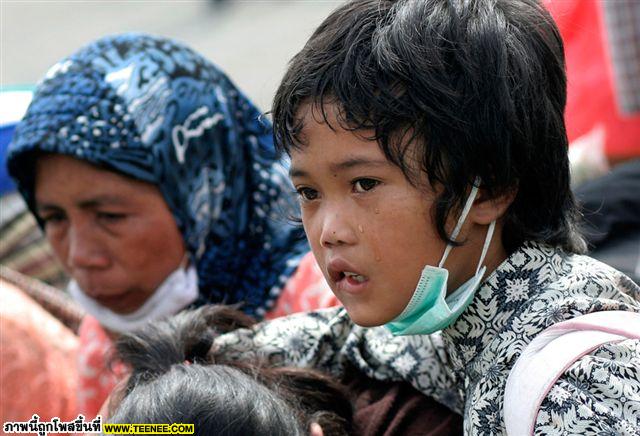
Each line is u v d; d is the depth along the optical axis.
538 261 3.80
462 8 3.65
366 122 3.49
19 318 6.05
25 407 5.88
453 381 4.18
